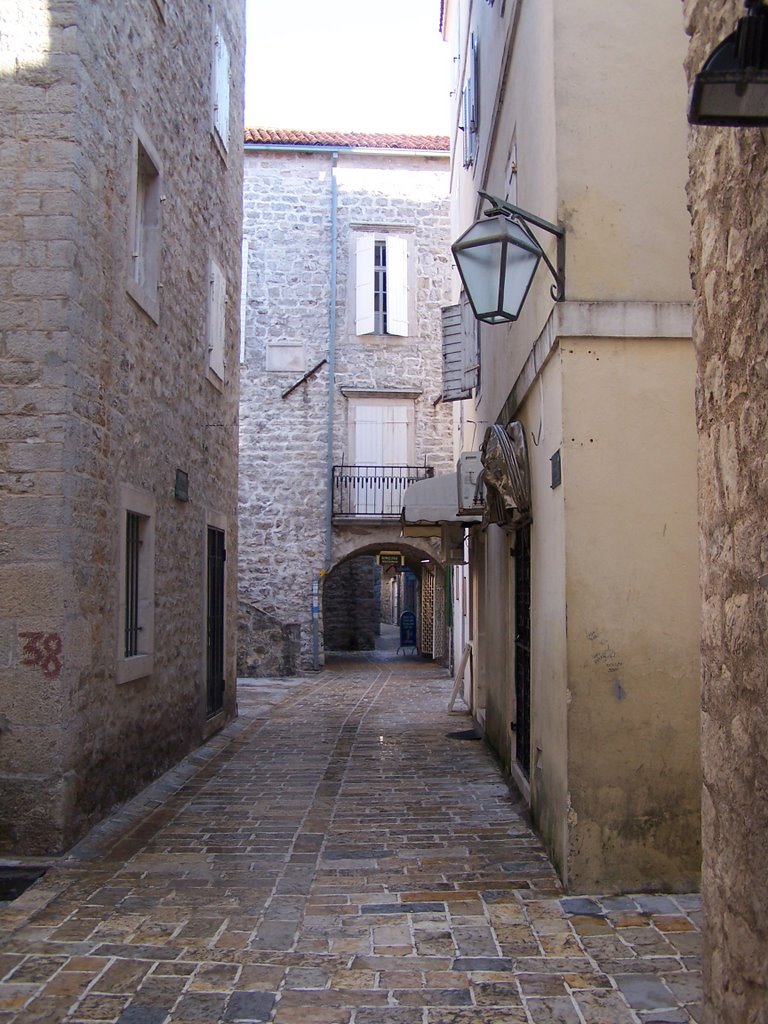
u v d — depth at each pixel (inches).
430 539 800.3
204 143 391.5
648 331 203.3
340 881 204.2
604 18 211.2
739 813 109.0
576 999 144.5
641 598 199.6
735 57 83.7
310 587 788.0
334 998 145.5
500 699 343.9
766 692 101.5
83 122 239.1
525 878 205.0
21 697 222.4
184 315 354.9
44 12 235.5
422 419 804.6
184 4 353.1
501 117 316.5
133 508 284.2
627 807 195.9
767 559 101.6
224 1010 141.4
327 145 796.0
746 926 106.6
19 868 212.8
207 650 398.9
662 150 208.4
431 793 297.0
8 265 230.5
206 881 204.8
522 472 250.5
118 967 157.6
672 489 201.6
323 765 350.0
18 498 225.5
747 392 107.3
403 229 808.9
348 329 800.9
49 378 228.4
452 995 146.3
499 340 339.0
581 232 206.4
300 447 792.9
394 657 986.7
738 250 110.0
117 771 266.7
